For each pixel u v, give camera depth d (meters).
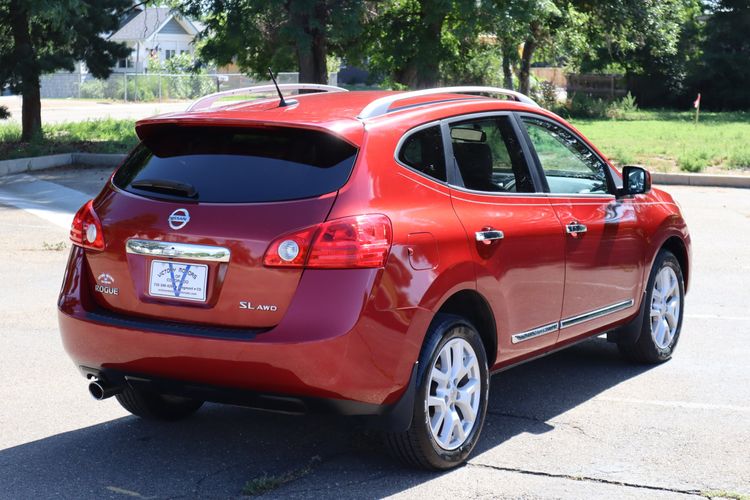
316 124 4.44
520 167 5.46
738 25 53.34
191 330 4.38
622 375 6.63
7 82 24.25
